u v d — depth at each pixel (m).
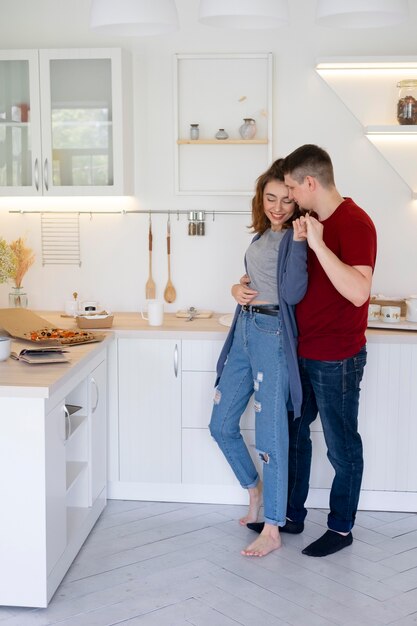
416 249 3.87
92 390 3.20
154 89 3.85
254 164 3.88
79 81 3.65
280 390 2.98
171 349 3.47
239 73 3.83
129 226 3.97
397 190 3.85
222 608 2.63
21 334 3.25
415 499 3.48
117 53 3.60
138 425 3.54
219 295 3.98
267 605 2.65
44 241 4.02
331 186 2.85
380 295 3.81
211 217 3.93
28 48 3.88
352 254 2.75
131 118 3.86
